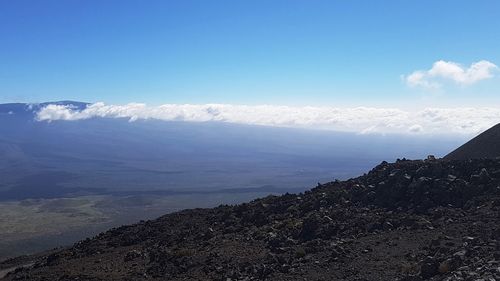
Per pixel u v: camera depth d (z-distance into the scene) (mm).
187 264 28281
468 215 26359
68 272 31000
